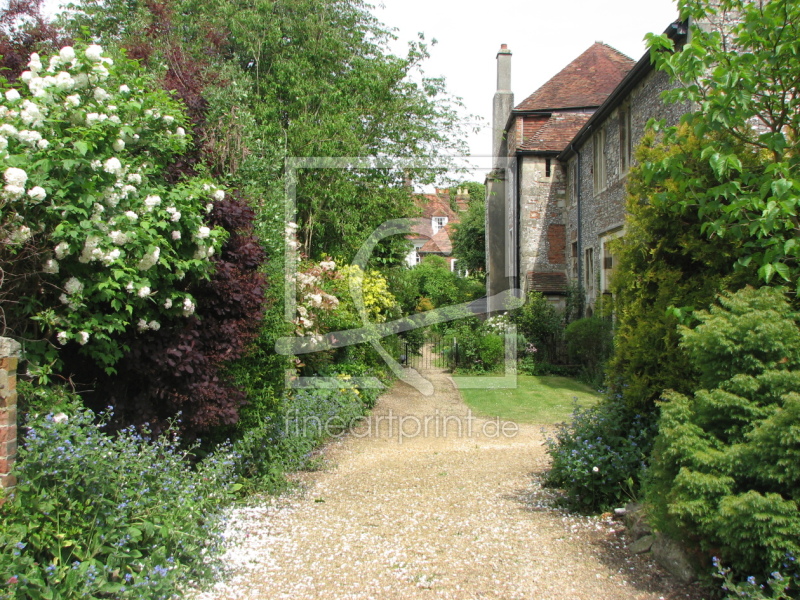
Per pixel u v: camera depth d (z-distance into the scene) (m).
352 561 3.93
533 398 11.08
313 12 11.91
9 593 2.42
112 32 10.85
